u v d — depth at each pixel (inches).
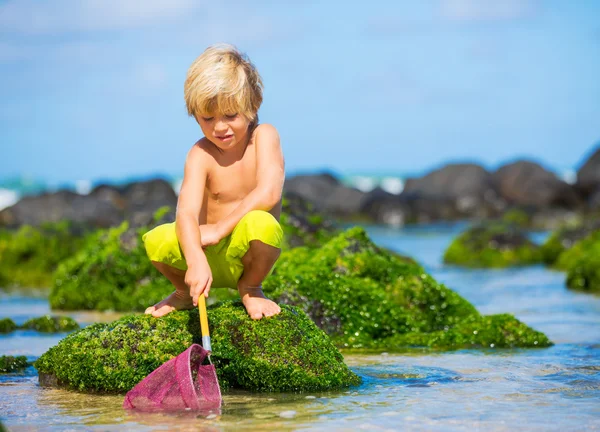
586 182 1553.9
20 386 233.6
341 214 1504.7
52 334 336.8
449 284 556.4
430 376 240.7
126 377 220.8
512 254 737.0
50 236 625.9
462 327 310.5
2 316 416.2
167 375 205.9
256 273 224.4
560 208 1451.8
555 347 295.6
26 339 323.6
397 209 1476.4
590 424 181.8
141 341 224.4
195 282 207.2
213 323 226.8
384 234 1201.4
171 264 223.8
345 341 307.9
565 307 421.7
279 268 351.6
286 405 202.7
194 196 221.5
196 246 211.9
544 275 625.0
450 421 185.2
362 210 1502.2
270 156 225.1
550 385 225.5
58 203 1160.8
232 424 184.4
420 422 184.4
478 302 450.0
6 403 211.2
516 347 297.9
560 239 746.8
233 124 216.1
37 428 185.6
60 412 200.5
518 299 463.2
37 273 603.2
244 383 222.7
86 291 450.3
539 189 1557.6
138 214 486.6
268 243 214.4
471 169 1654.8
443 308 342.3
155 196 1419.8
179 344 224.1
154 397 205.2
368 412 194.4
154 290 445.4
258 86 222.4
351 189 1588.3
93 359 224.1
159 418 191.8
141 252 457.7
